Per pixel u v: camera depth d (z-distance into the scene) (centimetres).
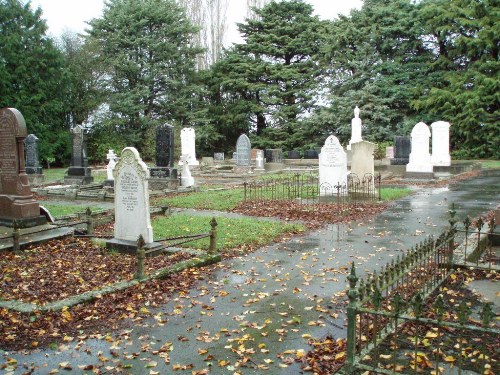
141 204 1026
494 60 4059
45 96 4522
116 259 988
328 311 689
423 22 4469
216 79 5275
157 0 5209
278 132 5022
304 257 989
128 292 775
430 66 4381
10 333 627
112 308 711
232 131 5497
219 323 656
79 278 860
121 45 4947
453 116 4131
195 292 783
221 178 2942
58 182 2886
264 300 741
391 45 4500
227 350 575
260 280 842
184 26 5088
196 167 3581
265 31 5225
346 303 720
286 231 1253
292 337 606
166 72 5103
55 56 4562
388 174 2762
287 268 915
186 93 5181
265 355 559
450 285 775
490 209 1541
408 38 4531
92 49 4925
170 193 2112
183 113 5153
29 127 4394
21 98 4347
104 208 1744
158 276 840
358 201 1742
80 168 2847
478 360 520
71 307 709
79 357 564
